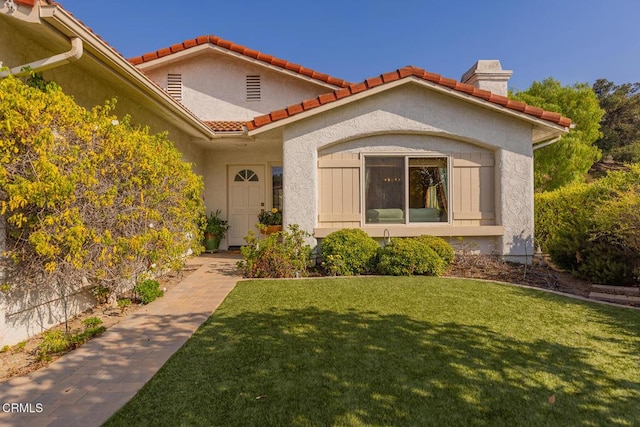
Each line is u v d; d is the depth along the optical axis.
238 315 5.30
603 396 3.17
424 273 8.09
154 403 3.06
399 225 9.25
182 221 7.38
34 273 4.51
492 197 9.42
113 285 5.91
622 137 42.50
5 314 4.28
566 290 7.03
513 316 5.20
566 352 4.03
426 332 4.57
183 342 4.35
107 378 3.49
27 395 3.21
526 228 9.13
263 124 8.77
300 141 9.04
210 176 13.05
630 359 3.88
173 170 6.94
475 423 2.78
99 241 4.80
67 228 4.36
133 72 6.47
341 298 6.10
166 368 3.68
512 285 7.01
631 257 6.96
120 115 7.64
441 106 9.11
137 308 5.80
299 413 2.89
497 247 9.31
